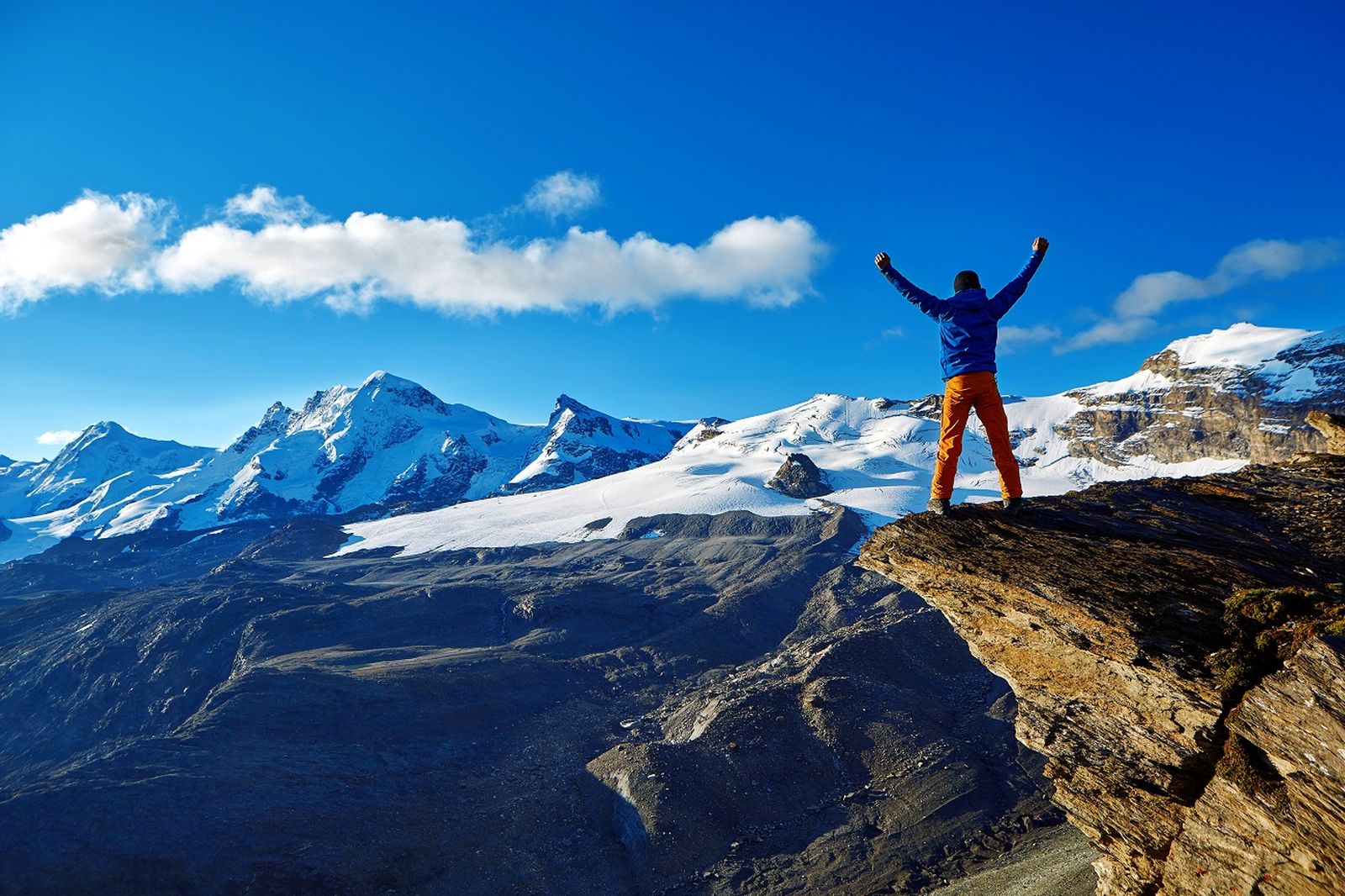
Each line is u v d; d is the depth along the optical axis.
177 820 77.31
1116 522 13.50
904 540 13.87
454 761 100.50
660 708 121.94
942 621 131.62
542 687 128.75
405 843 79.25
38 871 70.88
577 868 76.94
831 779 88.44
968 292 13.41
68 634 163.88
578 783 93.19
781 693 104.44
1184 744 10.51
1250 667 9.71
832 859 73.00
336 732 102.81
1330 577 10.83
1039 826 72.25
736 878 72.75
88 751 116.44
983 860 68.62
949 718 101.44
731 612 168.75
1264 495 14.24
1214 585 11.12
